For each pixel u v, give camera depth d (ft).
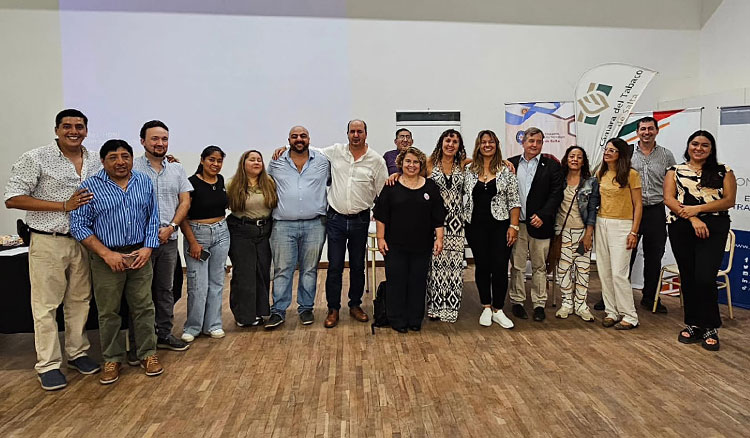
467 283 17.80
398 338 12.00
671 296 15.74
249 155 12.20
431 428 7.82
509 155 19.36
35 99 19.36
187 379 9.79
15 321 10.39
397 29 20.38
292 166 12.51
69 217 9.37
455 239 12.87
